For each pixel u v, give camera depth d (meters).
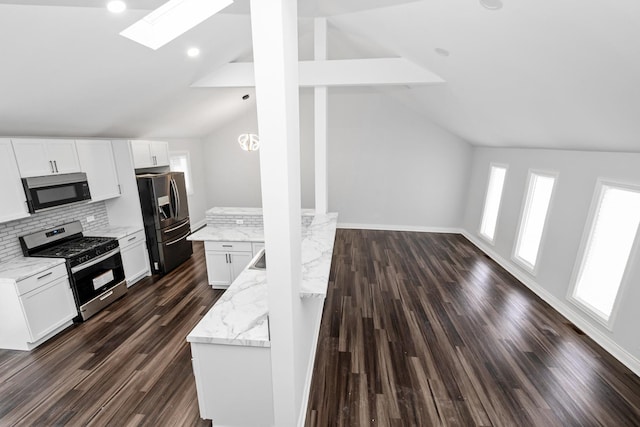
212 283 4.01
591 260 3.14
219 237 3.83
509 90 2.76
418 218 6.54
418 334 3.06
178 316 3.37
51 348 2.84
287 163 1.46
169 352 2.78
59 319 3.04
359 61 3.57
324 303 3.64
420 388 2.39
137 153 4.21
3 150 2.74
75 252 3.24
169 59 3.07
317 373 2.55
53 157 3.19
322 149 3.91
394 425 2.08
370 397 2.31
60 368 2.59
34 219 3.31
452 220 6.42
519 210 4.36
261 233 3.98
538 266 3.86
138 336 3.02
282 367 1.79
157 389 2.36
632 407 2.22
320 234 3.14
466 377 2.50
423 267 4.70
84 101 3.00
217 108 5.47
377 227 6.73
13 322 2.75
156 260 4.42
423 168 6.24
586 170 3.17
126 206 4.22
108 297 3.58
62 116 3.08
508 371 2.56
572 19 1.60
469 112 4.01
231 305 2.12
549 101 2.53
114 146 4.04
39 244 3.26
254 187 7.03
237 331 1.84
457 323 3.24
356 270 4.59
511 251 4.51
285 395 1.85
